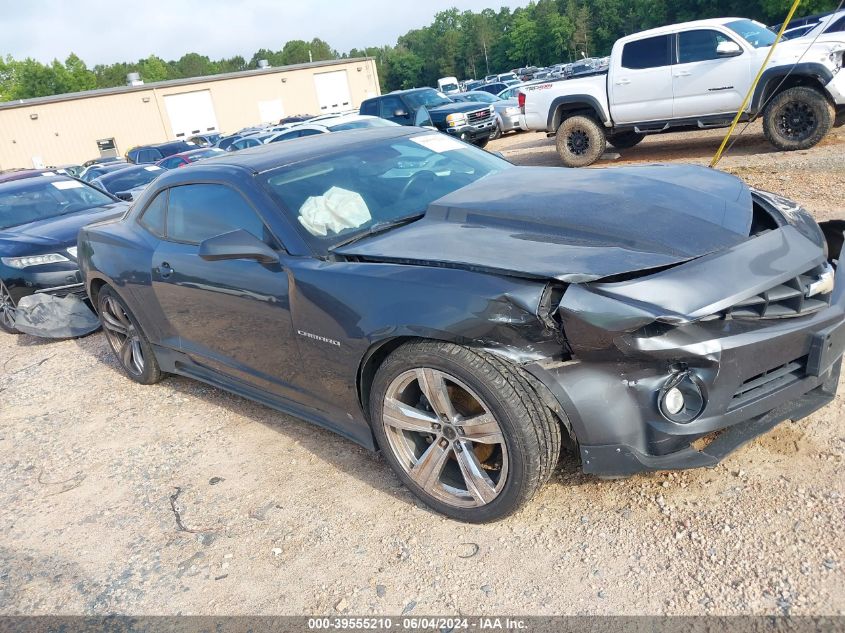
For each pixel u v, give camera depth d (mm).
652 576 2352
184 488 3514
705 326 2344
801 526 2424
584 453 2477
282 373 3443
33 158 38125
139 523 3279
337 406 3188
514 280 2461
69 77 92062
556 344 2418
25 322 6402
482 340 2449
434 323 2523
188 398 4664
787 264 2512
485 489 2654
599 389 2391
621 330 2262
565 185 3291
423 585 2521
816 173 7680
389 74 144000
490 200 3180
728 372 2344
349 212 3340
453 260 2650
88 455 4098
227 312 3576
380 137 4102
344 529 2938
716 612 2158
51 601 2836
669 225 2701
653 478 2842
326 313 2938
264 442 3838
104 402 4871
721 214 2822
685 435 2367
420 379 2688
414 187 3609
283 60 159250
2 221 7637
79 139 39312
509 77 49438
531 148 14602
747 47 9328
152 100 41094
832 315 2541
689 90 9961
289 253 3180
